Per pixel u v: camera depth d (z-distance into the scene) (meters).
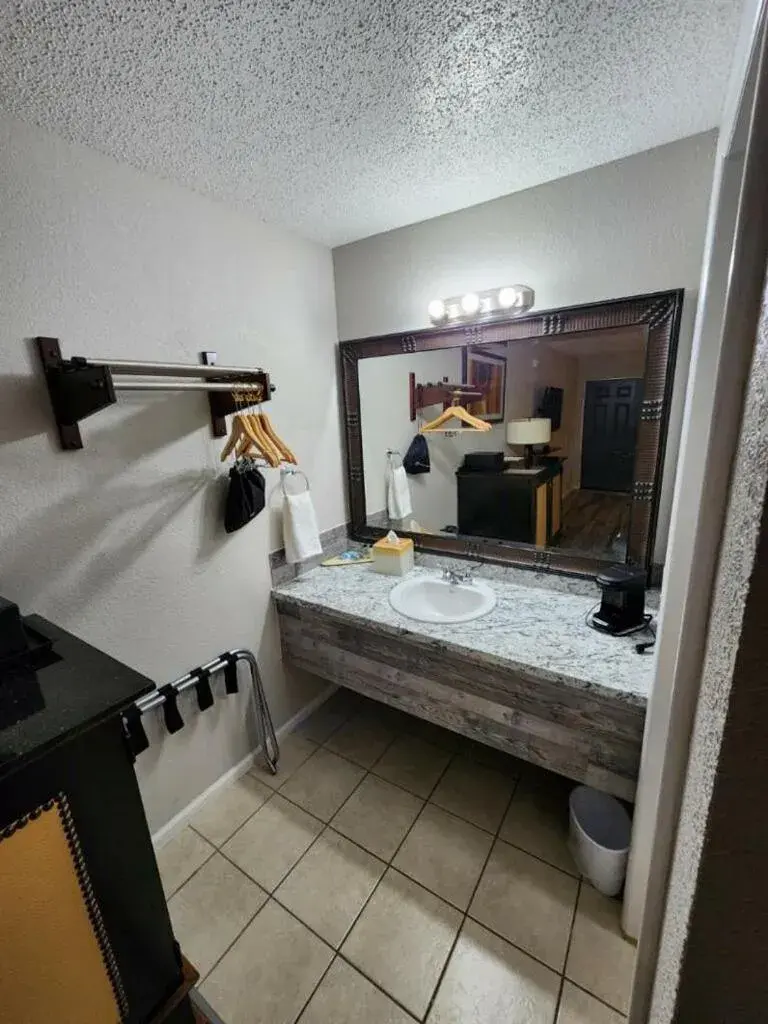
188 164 1.36
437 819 1.69
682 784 0.52
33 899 0.70
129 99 1.07
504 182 1.54
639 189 1.41
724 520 0.42
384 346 2.04
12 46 0.88
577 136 1.30
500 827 1.65
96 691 0.82
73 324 1.25
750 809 0.31
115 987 0.83
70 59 0.93
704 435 0.90
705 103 1.16
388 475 2.20
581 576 1.77
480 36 0.93
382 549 2.06
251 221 1.72
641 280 1.47
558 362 1.66
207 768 1.78
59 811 0.73
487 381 1.83
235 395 1.53
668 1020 0.40
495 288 1.71
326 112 1.16
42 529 1.24
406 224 1.86
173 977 0.93
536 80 1.07
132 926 0.85
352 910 1.40
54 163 1.18
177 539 1.58
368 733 2.16
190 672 1.63
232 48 0.93
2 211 1.10
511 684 1.44
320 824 1.69
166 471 1.53
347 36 0.91
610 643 1.43
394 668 1.73
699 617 0.48
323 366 2.12
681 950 0.37
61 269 1.22
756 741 0.29
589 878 1.44
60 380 1.19
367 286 2.04
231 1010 1.17
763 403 0.29
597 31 0.93
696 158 1.32
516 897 1.41
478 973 1.23
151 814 1.60
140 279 1.40
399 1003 1.18
